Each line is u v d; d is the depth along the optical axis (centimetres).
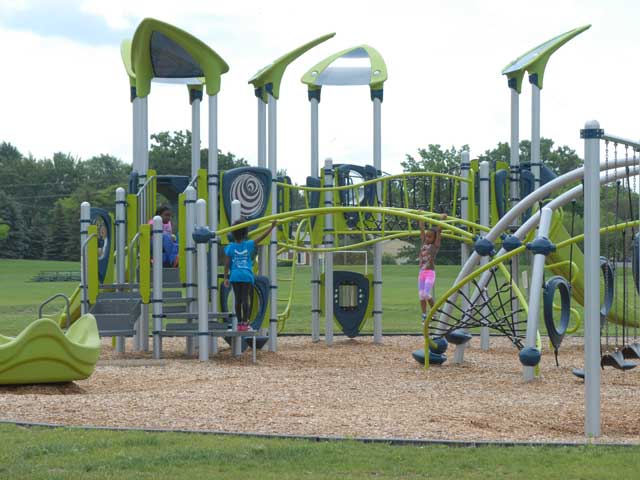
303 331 2731
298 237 2372
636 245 1570
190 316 1780
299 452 771
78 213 12738
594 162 916
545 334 2544
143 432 864
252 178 1925
